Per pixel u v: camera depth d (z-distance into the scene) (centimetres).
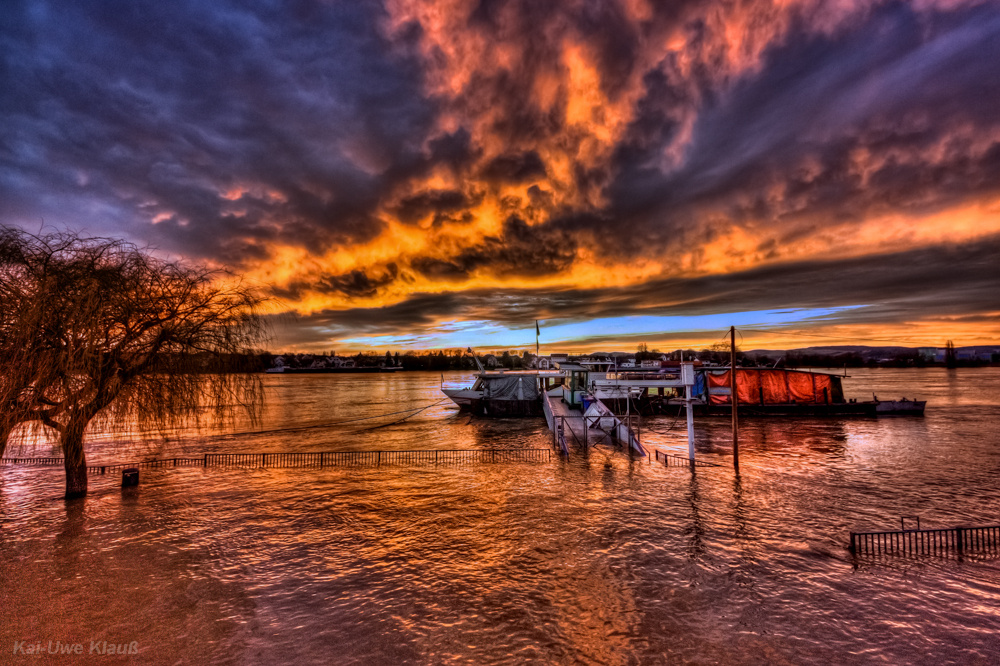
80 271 1661
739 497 1986
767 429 4134
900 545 1449
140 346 1855
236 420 5391
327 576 1252
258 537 1541
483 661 895
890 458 2850
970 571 1273
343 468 2591
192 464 2711
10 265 1562
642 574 1258
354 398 9519
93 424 1959
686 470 2491
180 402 1931
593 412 3816
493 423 4728
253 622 1026
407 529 1614
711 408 4994
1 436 1522
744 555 1381
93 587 1184
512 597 1137
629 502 1912
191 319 1975
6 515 1766
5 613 1057
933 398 7875
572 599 1127
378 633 986
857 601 1112
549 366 5962
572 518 1717
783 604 1099
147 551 1418
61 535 1548
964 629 994
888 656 904
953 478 2338
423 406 7506
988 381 14388
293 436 4109
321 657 905
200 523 1677
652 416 4997
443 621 1031
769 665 877
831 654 909
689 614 1056
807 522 1673
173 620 1031
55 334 1594
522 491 2084
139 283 1828
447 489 2130
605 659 898
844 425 4375
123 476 2178
